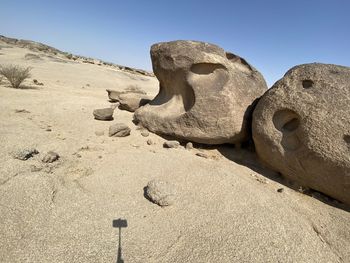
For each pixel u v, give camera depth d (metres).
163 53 5.55
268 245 2.81
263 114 4.37
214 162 4.60
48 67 17.39
